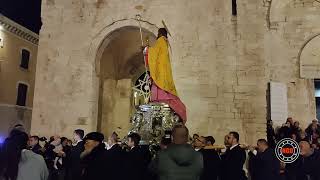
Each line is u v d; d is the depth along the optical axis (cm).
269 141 1519
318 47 1678
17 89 3120
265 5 1730
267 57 1691
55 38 1739
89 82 1675
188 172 517
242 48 1625
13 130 599
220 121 1582
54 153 1221
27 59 3269
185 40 1655
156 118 1027
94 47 1698
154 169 561
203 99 1605
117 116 2000
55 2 1772
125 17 1702
